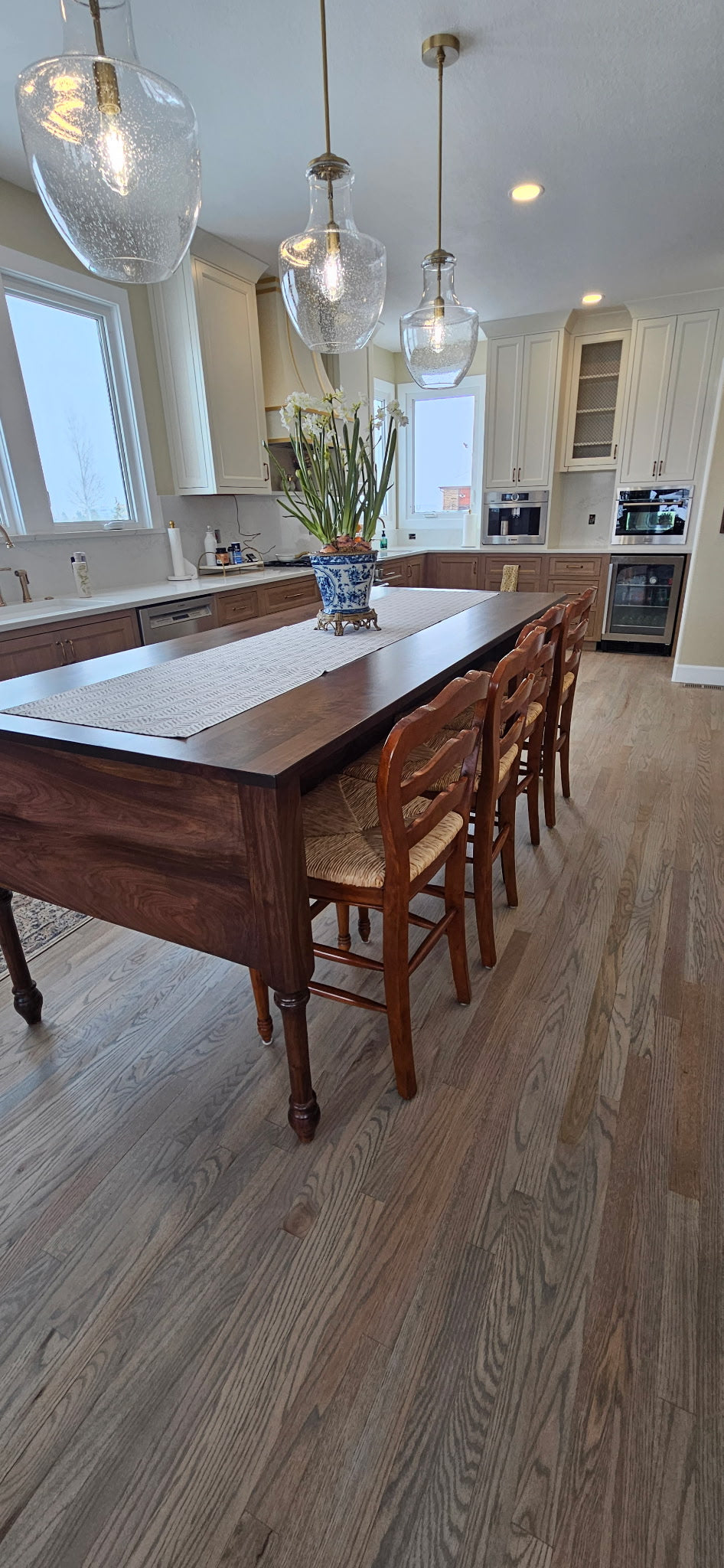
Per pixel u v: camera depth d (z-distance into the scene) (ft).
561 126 8.69
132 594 11.24
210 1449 3.04
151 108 4.33
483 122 8.55
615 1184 4.18
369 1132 4.57
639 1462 2.95
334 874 4.47
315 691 4.82
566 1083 4.92
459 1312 3.54
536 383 17.97
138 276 5.41
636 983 5.92
